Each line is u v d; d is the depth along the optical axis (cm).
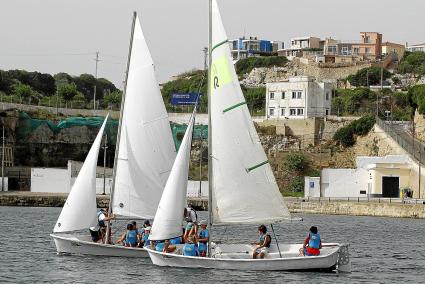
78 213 9325
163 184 9412
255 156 8369
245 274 8062
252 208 8362
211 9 8331
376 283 8150
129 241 9294
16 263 9000
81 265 8719
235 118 8344
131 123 9375
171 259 8388
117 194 9331
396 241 13288
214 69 8338
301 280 7862
